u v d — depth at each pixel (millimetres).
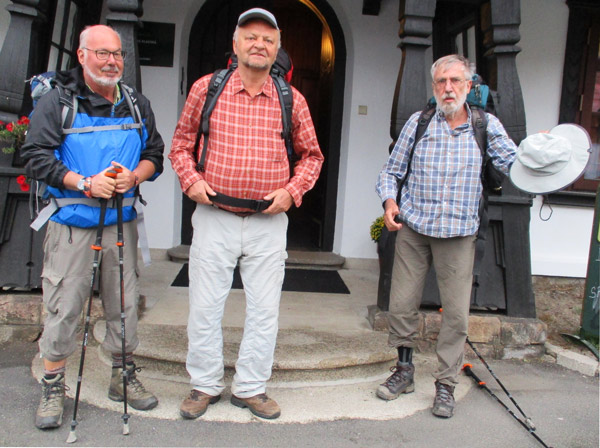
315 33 6887
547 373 3656
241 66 2572
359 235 5629
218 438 2666
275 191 2660
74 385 3074
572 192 5230
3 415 2754
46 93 2539
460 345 2980
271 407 2850
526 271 3879
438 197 2873
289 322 3902
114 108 2619
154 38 5250
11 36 3535
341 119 5684
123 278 2676
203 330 2734
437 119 2902
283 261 2809
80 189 2465
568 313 4637
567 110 5211
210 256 2689
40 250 3682
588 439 2840
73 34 4914
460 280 2912
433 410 2992
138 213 2785
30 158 2477
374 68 5434
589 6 5082
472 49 4867
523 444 2764
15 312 3658
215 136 2619
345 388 3244
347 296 4648
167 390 3100
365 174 5562
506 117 3801
